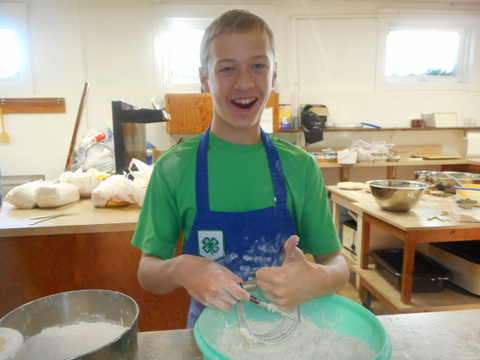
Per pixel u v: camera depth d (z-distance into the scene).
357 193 2.18
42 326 0.56
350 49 3.38
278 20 3.28
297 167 0.84
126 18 3.12
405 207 1.63
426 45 3.55
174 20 3.19
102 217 1.27
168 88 3.27
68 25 3.06
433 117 3.42
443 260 1.77
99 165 1.97
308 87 3.42
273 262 0.77
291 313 0.63
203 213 0.76
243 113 0.74
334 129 3.23
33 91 3.10
